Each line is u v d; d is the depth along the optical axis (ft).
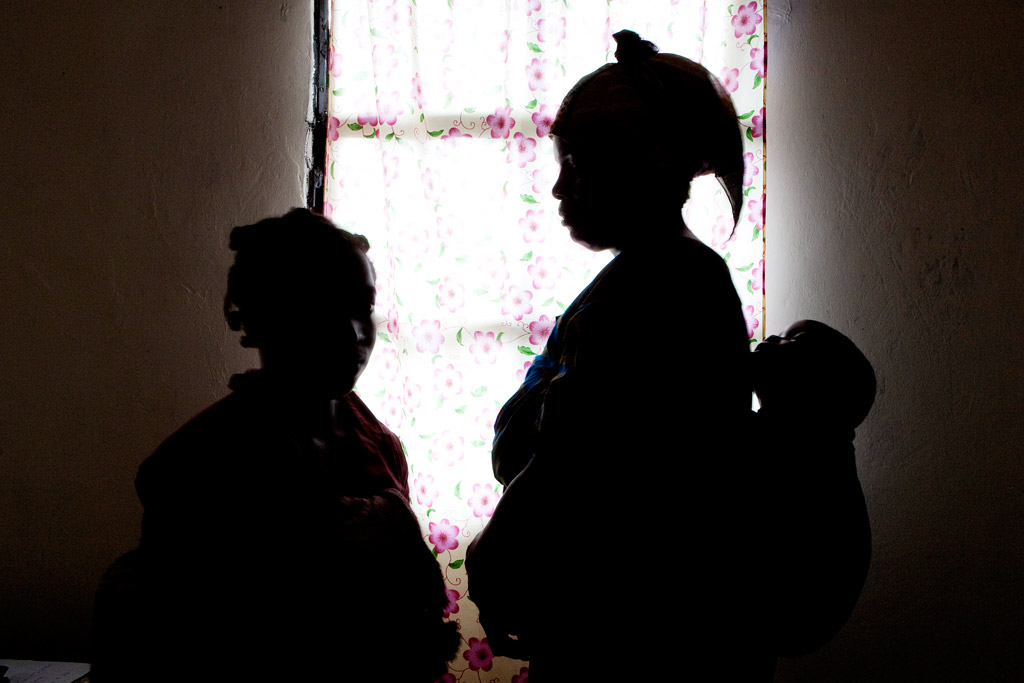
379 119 5.74
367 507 3.21
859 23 5.80
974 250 5.75
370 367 5.91
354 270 3.16
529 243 5.66
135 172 6.10
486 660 5.80
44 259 6.16
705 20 5.57
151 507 2.92
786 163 5.91
